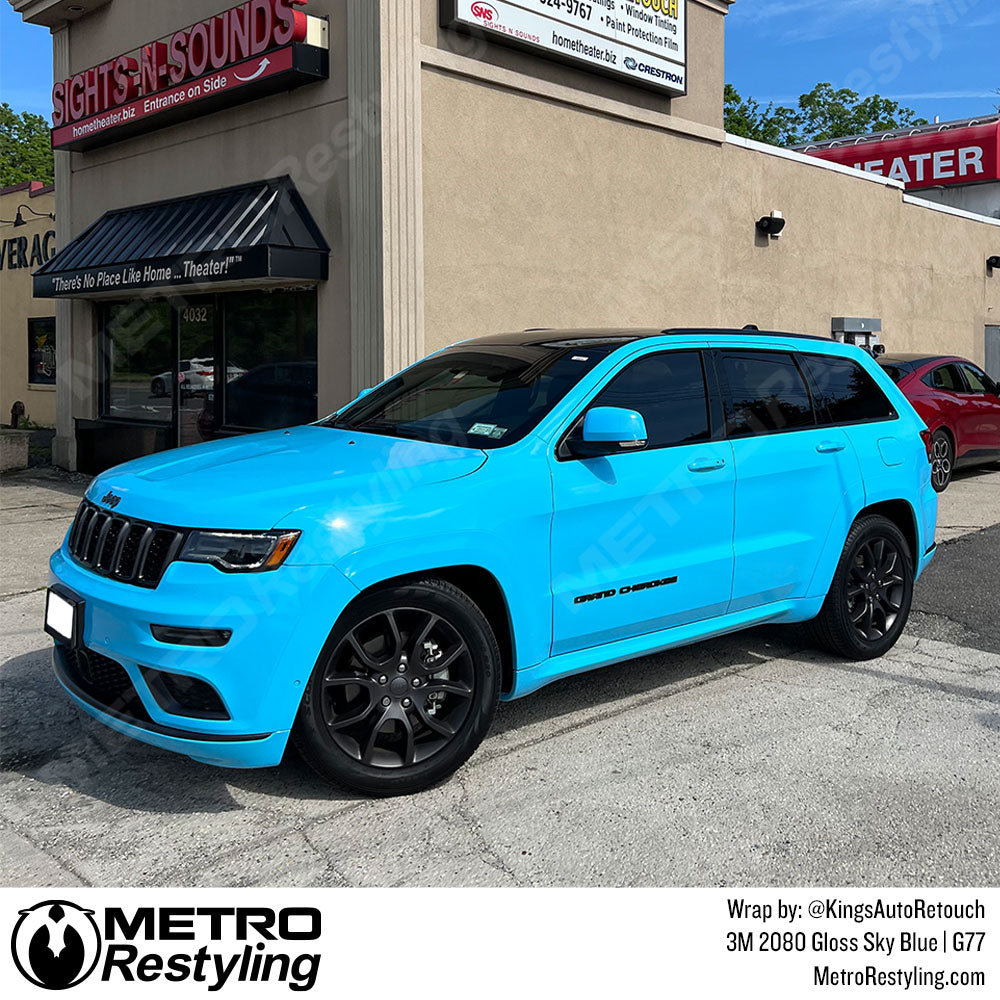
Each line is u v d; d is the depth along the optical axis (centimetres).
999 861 314
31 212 1700
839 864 311
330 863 310
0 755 392
